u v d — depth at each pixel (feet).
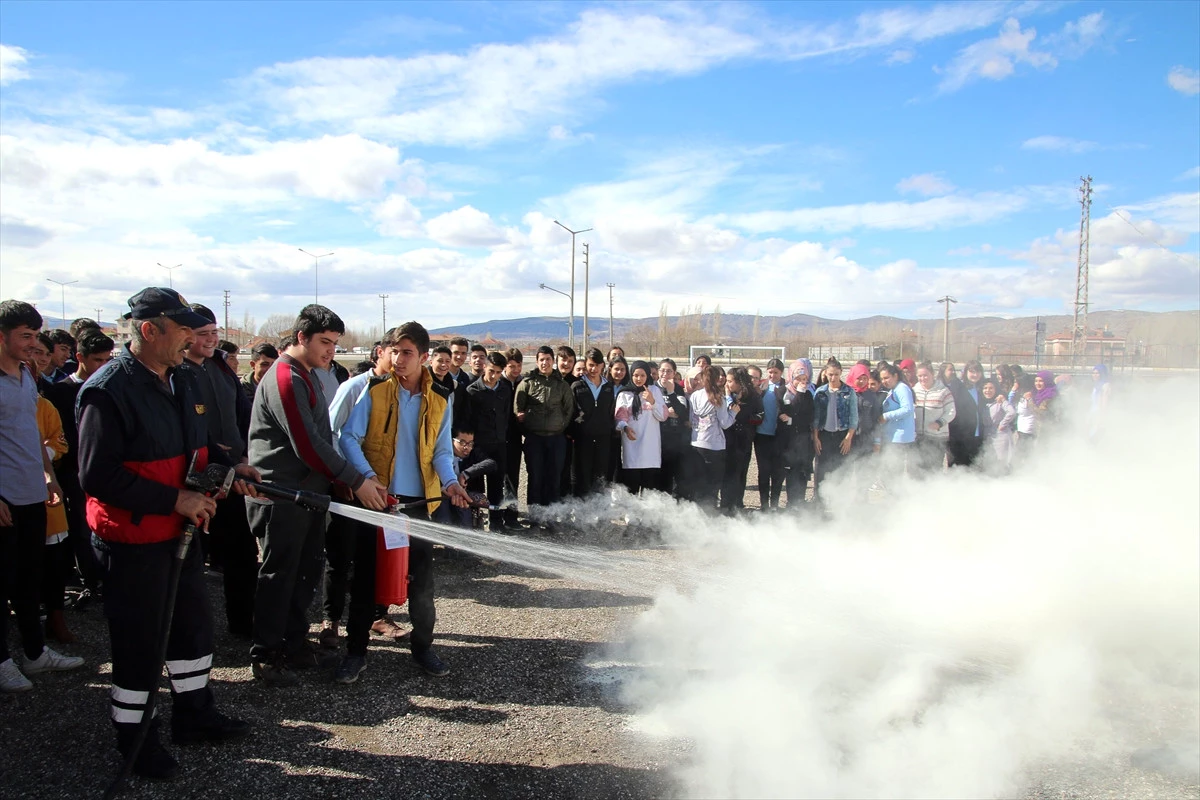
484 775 9.68
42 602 14.55
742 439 25.41
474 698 11.89
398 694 11.99
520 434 23.85
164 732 10.68
